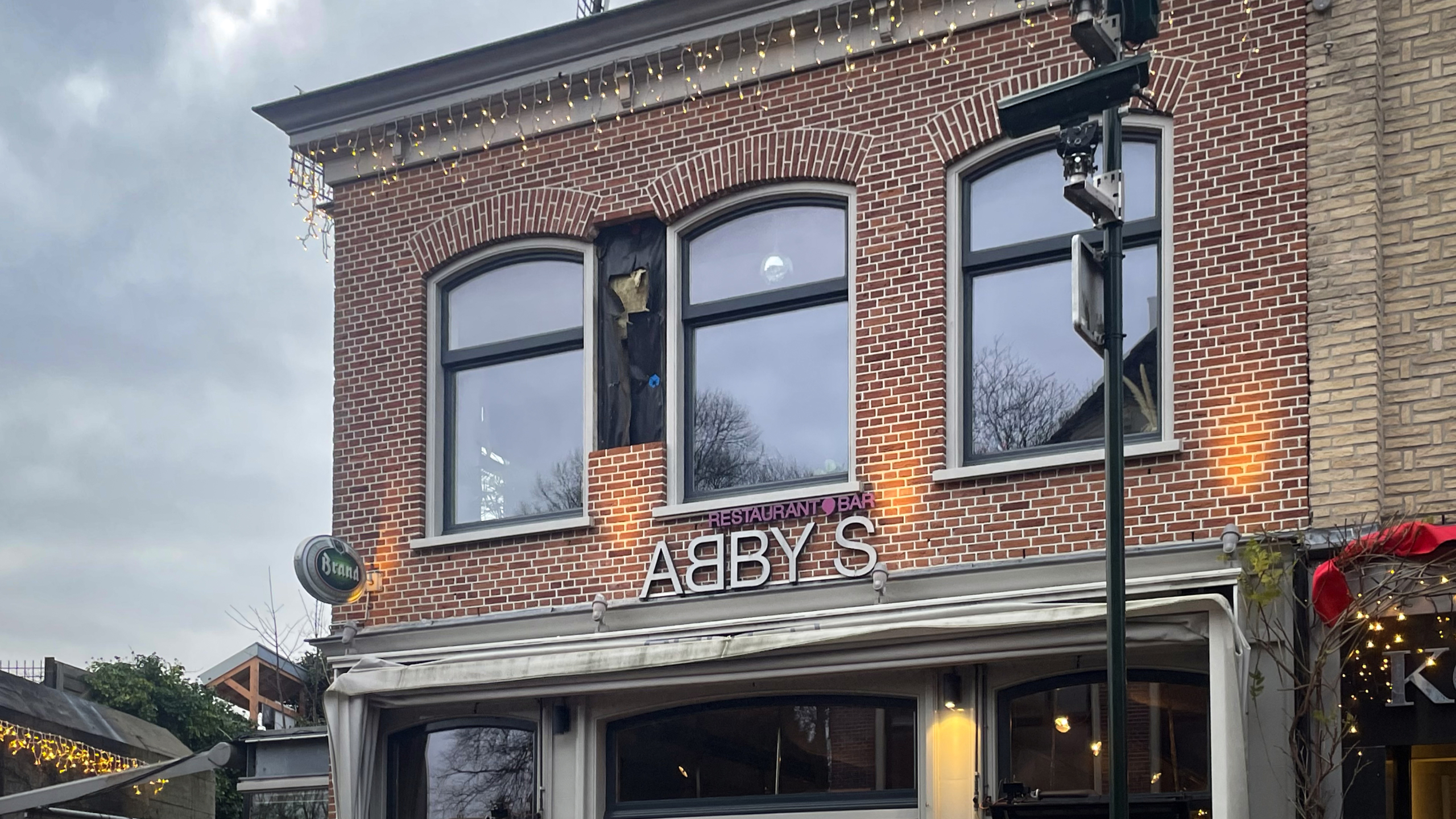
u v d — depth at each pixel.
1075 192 7.76
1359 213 10.34
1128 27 8.06
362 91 14.54
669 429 12.85
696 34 13.09
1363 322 10.21
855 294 12.17
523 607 13.16
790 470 12.45
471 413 14.11
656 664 11.71
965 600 11.01
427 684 12.73
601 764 12.60
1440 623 9.47
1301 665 9.85
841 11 12.48
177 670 32.69
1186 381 10.79
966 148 11.88
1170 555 10.52
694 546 12.41
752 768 12.09
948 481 11.50
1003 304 11.78
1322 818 9.54
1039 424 11.46
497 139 14.09
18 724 22.97
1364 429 10.09
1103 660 10.71
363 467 14.23
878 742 11.64
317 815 15.28
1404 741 9.47
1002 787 10.88
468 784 13.27
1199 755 10.39
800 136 12.61
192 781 30.12
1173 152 11.11
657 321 13.16
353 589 13.66
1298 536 10.04
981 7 11.97
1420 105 10.50
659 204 13.16
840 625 11.36
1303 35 10.75
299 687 33.75
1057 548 11.04
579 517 13.00
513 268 14.09
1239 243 10.75
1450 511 9.94
